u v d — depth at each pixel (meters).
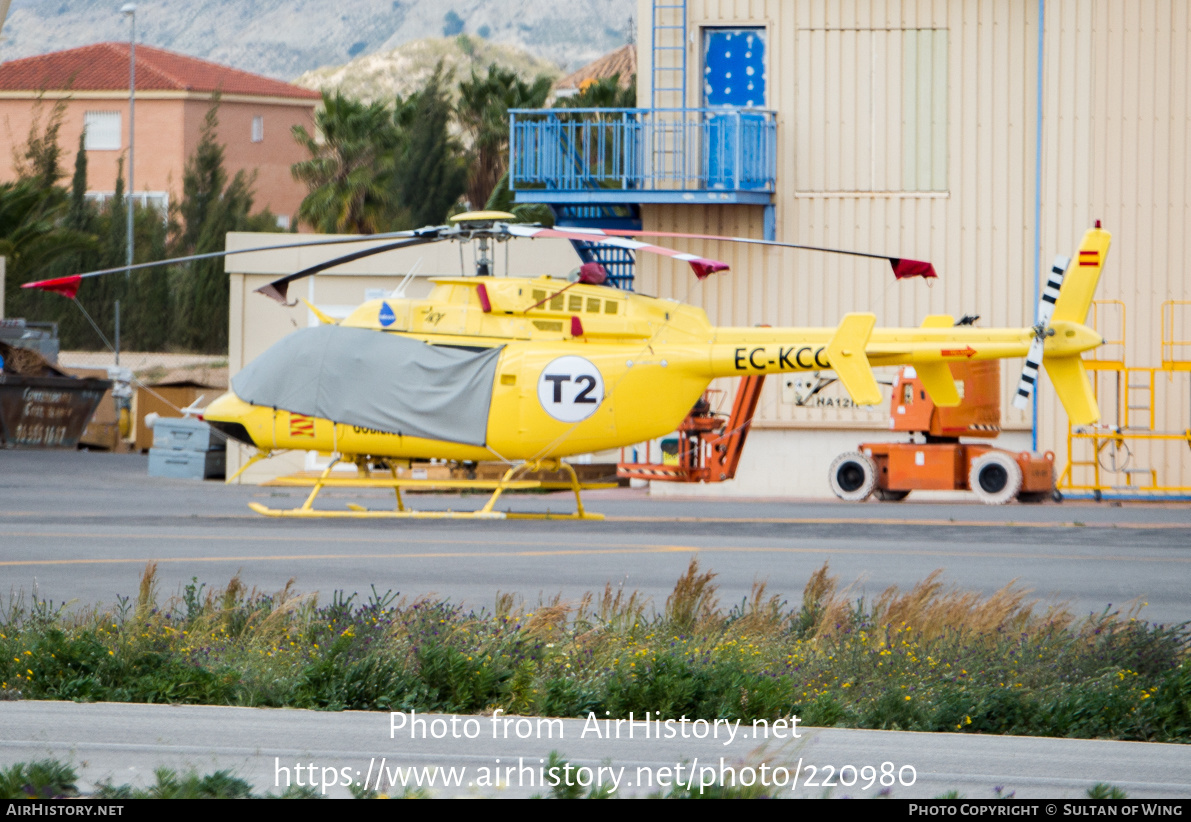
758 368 77.94
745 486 107.94
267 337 112.25
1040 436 104.38
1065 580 56.75
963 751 30.02
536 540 70.06
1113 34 102.75
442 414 78.25
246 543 67.06
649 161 107.75
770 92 107.06
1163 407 102.19
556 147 107.69
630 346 78.81
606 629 40.78
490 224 75.88
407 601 45.75
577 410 77.81
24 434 144.38
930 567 60.53
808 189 106.75
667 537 72.44
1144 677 36.44
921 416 99.12
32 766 24.62
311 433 79.62
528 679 34.81
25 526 74.44
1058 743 31.27
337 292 112.44
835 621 41.41
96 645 35.50
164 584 52.47
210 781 24.86
